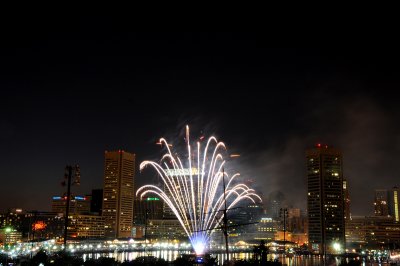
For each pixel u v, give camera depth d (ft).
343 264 354.13
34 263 268.62
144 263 296.51
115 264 292.20
